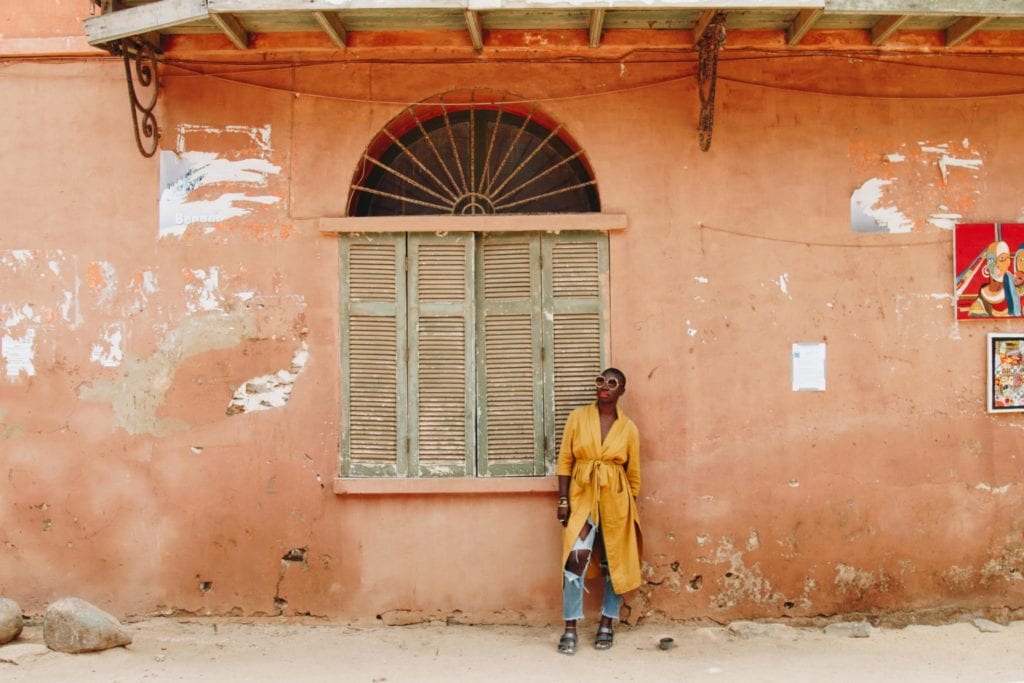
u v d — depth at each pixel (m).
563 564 5.18
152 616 5.50
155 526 5.51
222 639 5.30
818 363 5.51
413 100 5.53
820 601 5.47
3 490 5.53
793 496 5.48
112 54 5.29
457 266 5.55
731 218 5.51
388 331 5.55
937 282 5.55
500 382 5.56
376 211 5.76
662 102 5.52
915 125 5.55
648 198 5.52
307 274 5.53
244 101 5.55
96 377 5.55
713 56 5.10
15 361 5.56
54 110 5.58
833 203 5.53
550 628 5.43
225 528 5.50
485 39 5.44
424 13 4.98
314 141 5.55
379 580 5.49
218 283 5.55
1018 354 5.55
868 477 5.50
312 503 5.50
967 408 5.54
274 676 4.66
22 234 5.57
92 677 4.62
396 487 5.44
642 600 5.47
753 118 5.53
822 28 5.43
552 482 5.43
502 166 5.74
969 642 5.22
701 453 5.48
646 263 5.51
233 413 5.52
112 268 5.56
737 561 5.47
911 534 5.50
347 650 5.11
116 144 5.57
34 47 5.53
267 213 5.54
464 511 5.49
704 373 5.50
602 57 5.52
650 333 5.51
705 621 5.46
